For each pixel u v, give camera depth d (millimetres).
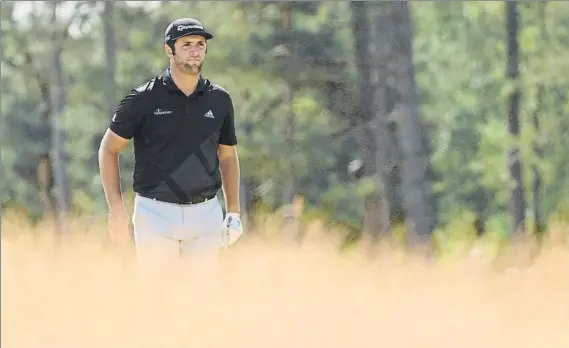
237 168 21906
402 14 74125
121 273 27562
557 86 114312
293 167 108688
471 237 68750
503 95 110000
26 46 137250
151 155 20594
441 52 129500
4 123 163125
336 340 21078
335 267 34656
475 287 28188
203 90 20547
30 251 36531
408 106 74312
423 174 74688
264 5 99562
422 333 22078
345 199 114000
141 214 20812
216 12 100688
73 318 21812
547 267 29766
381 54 74625
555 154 119500
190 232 20953
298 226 60938
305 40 98562
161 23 122688
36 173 171125
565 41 109000
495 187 136875
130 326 20922
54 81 135500
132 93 20312
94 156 156000
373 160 86500
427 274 32156
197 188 20781
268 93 102750
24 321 21938
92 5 129375
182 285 21406
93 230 48406
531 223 122438
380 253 40719
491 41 117188
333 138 104125
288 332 21422
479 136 128875
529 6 108500
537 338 21875
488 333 22188
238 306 22938
